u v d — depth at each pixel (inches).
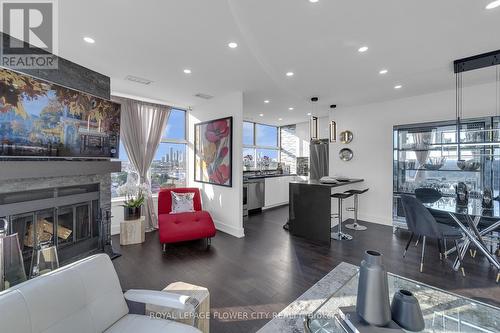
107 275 53.3
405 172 166.1
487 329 57.7
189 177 200.8
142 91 152.6
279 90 151.3
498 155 127.3
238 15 73.2
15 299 37.6
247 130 268.8
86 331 45.1
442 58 103.5
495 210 117.0
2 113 73.0
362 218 192.9
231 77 128.0
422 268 107.1
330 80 132.3
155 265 110.7
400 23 77.0
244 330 69.1
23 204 85.8
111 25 78.7
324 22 76.7
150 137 173.3
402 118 171.0
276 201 254.7
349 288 70.5
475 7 68.6
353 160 197.8
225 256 121.6
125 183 157.8
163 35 85.1
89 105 104.8
